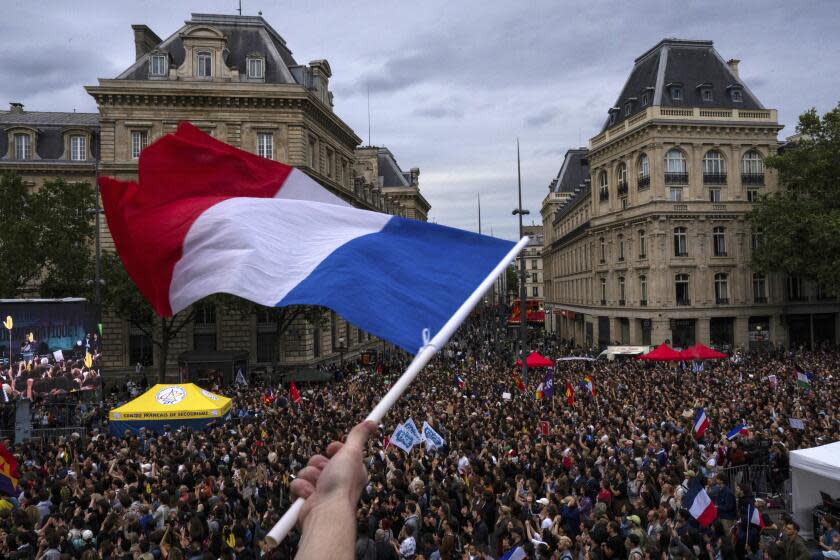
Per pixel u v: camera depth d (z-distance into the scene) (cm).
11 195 4578
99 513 1566
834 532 1388
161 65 5641
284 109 5678
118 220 629
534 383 3847
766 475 2017
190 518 1417
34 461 2294
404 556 1320
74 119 7138
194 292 567
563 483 1605
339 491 222
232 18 6019
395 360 6819
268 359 5734
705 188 6681
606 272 7688
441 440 2042
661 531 1310
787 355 5566
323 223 595
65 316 3114
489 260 543
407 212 11650
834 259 5581
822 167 5616
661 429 2309
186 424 2695
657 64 7138
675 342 6538
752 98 6988
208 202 616
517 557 1146
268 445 2241
